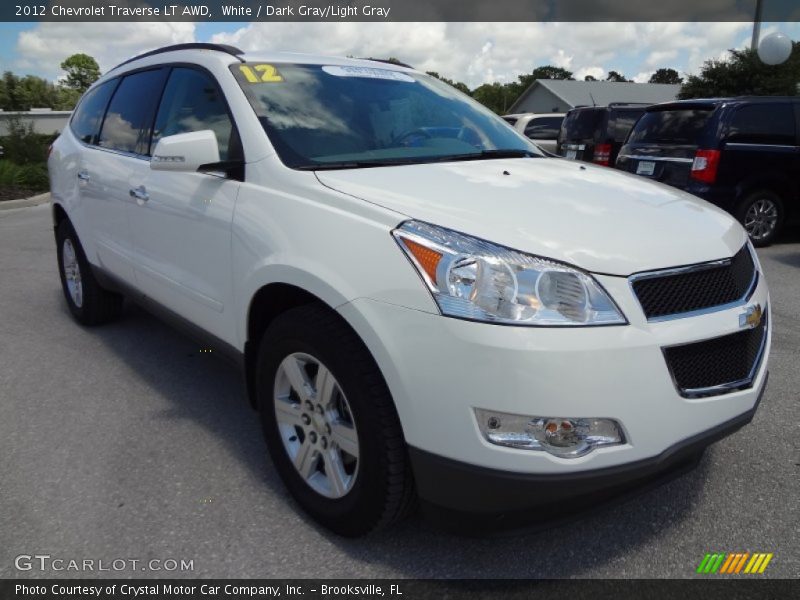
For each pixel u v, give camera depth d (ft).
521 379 6.21
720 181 25.04
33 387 12.52
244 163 9.21
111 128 13.56
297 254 7.78
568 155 40.81
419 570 7.54
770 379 12.74
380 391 7.00
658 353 6.56
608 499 6.91
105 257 13.67
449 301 6.45
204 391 12.37
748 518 8.44
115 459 9.91
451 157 10.22
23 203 40.50
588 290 6.48
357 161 9.32
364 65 11.87
